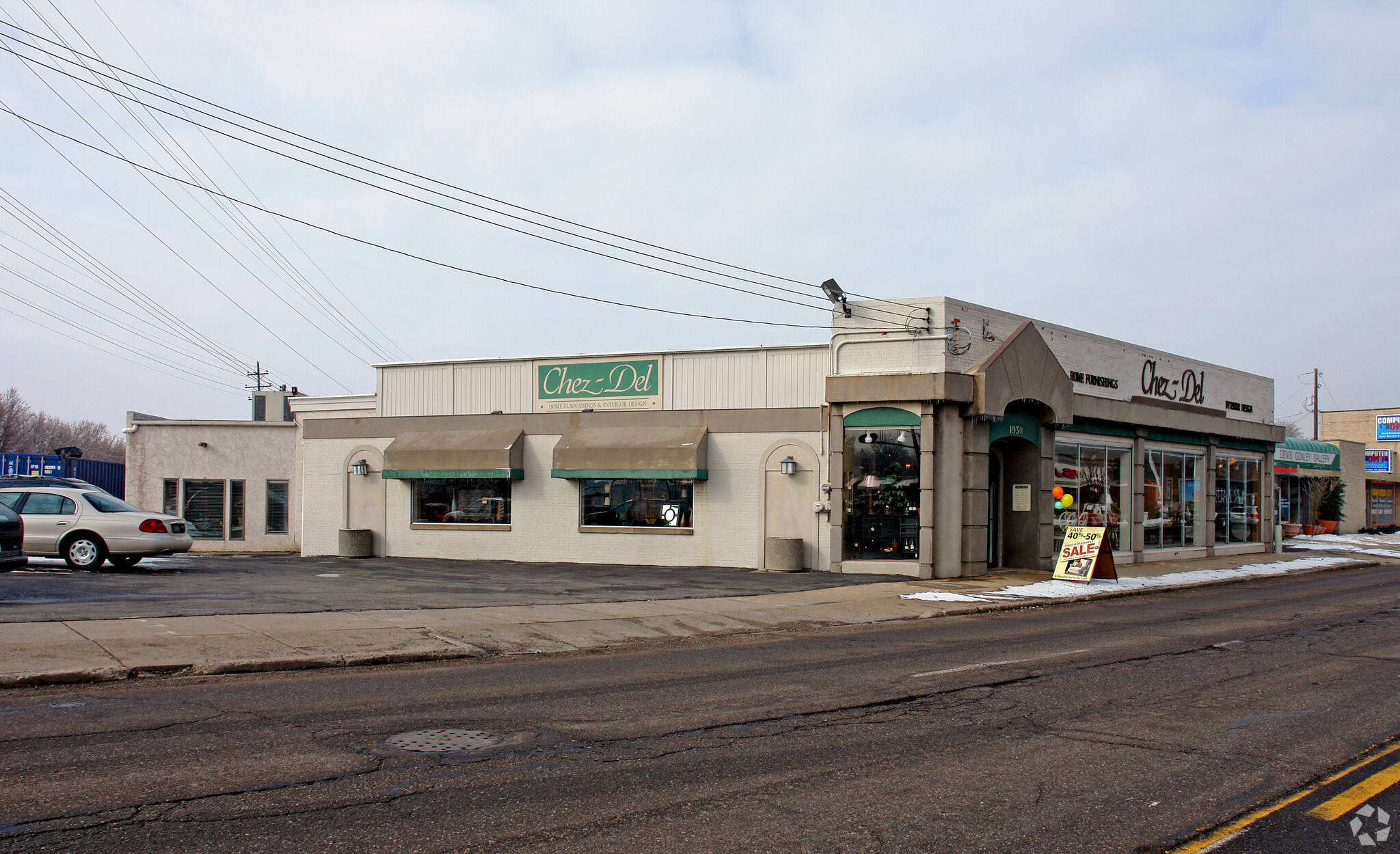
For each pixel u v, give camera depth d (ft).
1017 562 74.49
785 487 72.69
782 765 21.08
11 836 15.94
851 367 70.54
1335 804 18.52
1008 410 71.67
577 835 16.44
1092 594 60.85
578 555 78.54
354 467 85.97
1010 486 75.56
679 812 17.71
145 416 108.99
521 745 22.53
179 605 44.60
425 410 87.20
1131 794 19.10
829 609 52.06
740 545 73.56
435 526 83.46
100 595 47.57
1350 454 150.30
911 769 20.84
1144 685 30.76
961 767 20.97
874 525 68.90
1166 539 89.40
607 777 19.90
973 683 31.17
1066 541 68.03
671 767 20.81
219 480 104.83
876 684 30.89
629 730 24.13
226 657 33.14
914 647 39.83
